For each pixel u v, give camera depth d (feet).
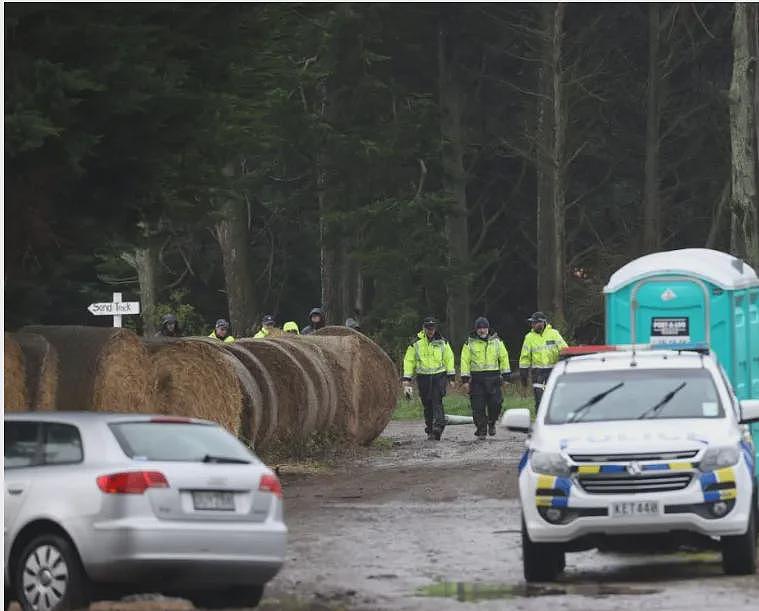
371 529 197.88
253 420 281.74
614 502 155.22
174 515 137.80
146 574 136.77
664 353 178.40
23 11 192.75
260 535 141.08
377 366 336.08
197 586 148.66
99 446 139.44
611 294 217.56
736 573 160.15
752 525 159.43
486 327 350.02
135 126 210.79
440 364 351.25
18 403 209.67
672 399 169.27
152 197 228.63
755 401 170.81
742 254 476.13
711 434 159.63
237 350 291.17
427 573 162.81
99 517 136.15
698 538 159.84
